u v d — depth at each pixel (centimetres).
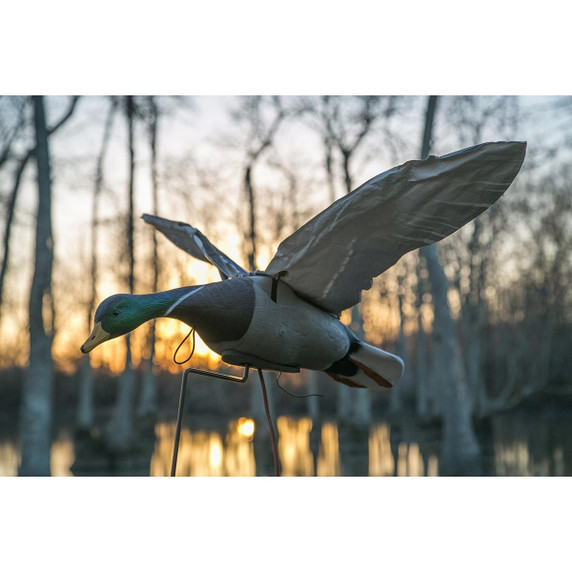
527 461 1543
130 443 1672
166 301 247
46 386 1273
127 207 2112
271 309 256
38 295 1287
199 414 3247
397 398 3312
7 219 1858
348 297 263
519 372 3253
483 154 214
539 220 2622
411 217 236
